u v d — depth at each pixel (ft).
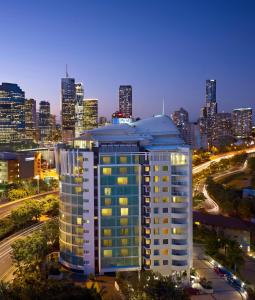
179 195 503.20
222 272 529.86
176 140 562.25
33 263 505.25
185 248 502.79
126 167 505.66
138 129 562.25
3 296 374.02
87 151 504.02
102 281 493.36
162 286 407.03
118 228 506.89
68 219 520.83
